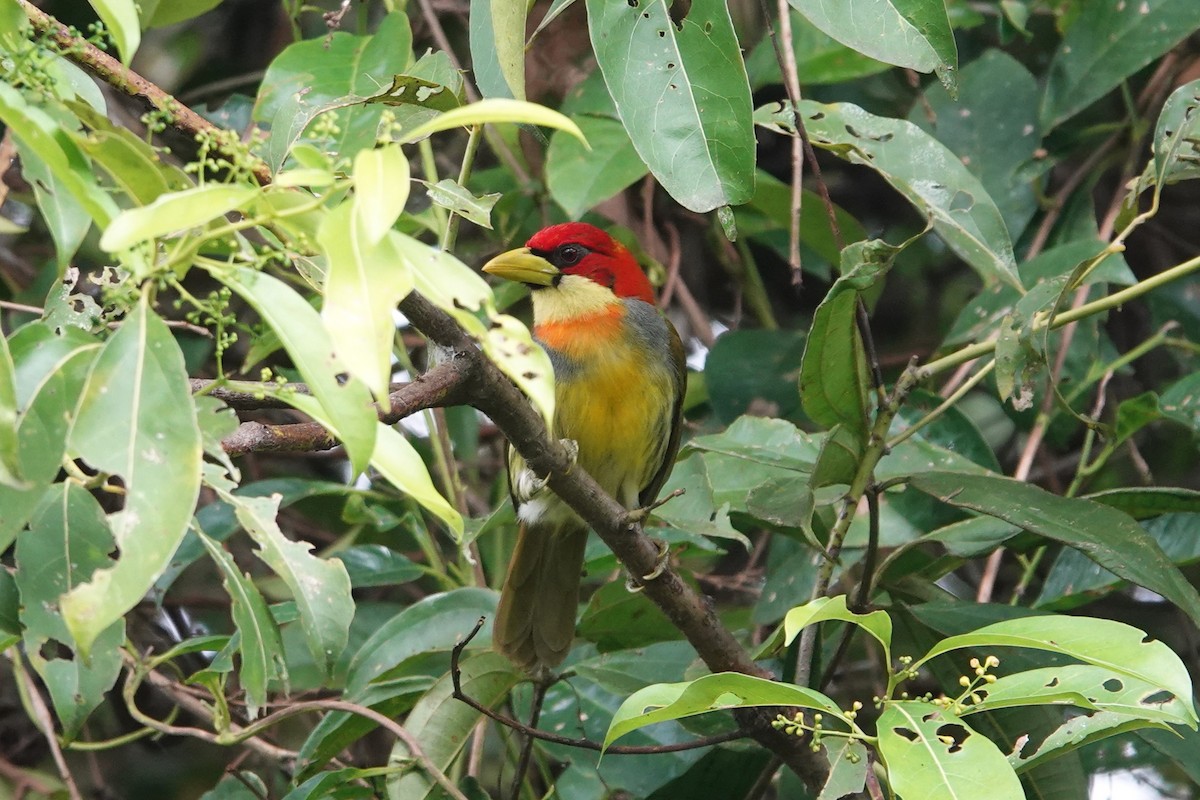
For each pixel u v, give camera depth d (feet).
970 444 27.71
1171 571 19.86
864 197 38.17
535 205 33.50
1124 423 26.68
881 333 37.58
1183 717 14.75
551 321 27.73
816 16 18.22
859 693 33.22
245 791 24.72
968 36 34.60
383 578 28.73
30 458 12.19
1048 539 23.22
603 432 27.43
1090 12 29.07
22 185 34.50
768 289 38.86
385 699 24.06
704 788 23.54
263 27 37.32
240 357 35.19
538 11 30.73
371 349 10.75
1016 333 20.77
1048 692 14.84
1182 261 35.32
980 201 23.30
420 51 34.88
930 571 25.70
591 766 25.12
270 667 14.08
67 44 15.56
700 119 17.39
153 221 10.67
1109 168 33.99
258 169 16.03
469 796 23.32
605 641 25.76
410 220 26.89
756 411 32.17
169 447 11.55
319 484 28.68
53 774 32.07
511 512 26.40
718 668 21.35
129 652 24.14
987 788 13.44
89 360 12.64
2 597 14.71
